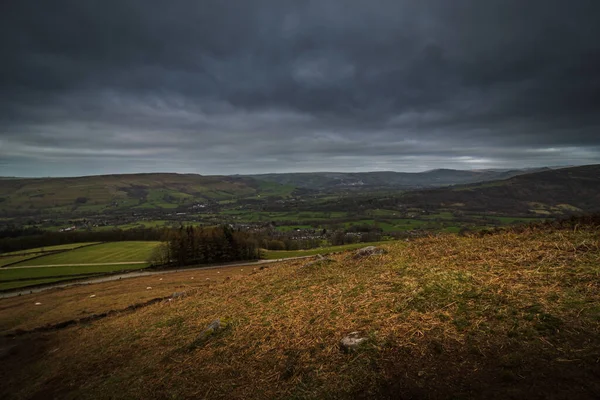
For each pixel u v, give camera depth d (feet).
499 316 15.24
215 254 217.56
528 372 11.46
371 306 20.30
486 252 25.08
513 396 10.59
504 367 12.05
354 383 13.55
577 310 14.24
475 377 11.93
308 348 17.66
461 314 16.31
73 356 32.83
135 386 19.85
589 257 19.48
